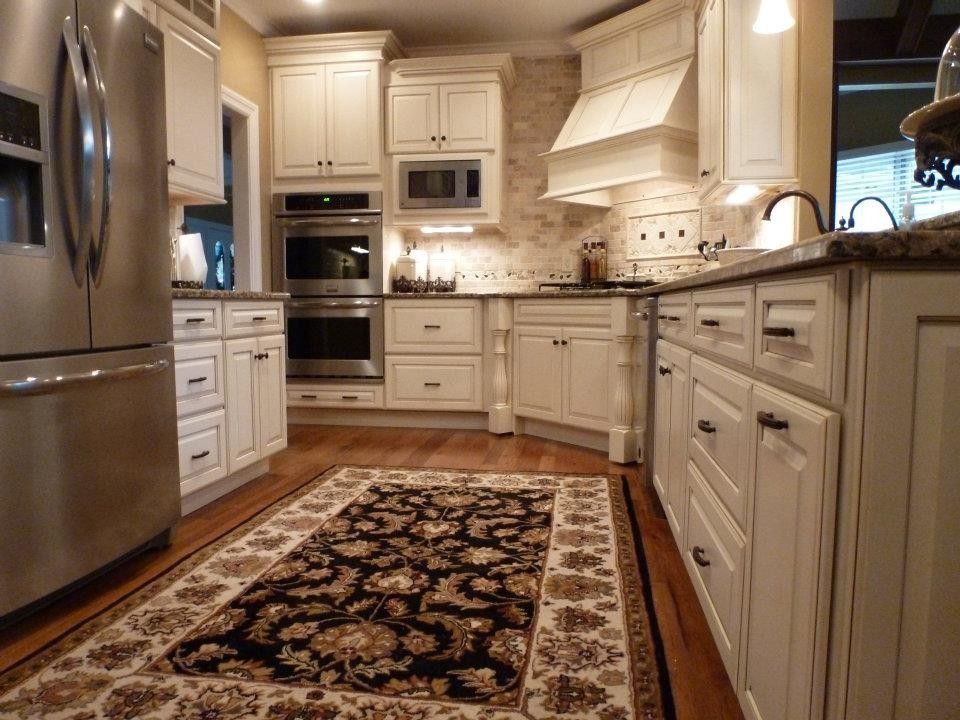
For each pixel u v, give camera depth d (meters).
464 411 4.08
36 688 1.30
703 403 1.43
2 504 1.46
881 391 0.64
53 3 1.56
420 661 1.39
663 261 4.04
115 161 1.79
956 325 0.64
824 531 0.71
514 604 1.66
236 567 1.90
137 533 1.90
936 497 0.64
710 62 3.07
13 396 1.47
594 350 3.30
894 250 0.62
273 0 3.75
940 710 0.66
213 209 9.16
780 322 0.90
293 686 1.30
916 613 0.65
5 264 1.44
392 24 4.12
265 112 4.15
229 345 2.58
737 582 1.09
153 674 1.35
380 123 4.10
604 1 3.81
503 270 4.50
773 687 0.88
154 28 1.98
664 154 3.44
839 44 3.43
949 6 3.33
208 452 2.44
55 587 1.59
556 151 3.90
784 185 2.84
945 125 1.05
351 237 4.12
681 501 1.71
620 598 1.69
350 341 4.12
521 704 1.24
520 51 4.42
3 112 1.43
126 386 1.85
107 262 1.75
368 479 2.88
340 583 1.79
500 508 2.45
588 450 3.46
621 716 1.21
